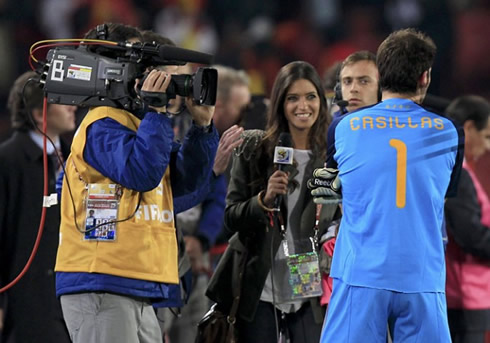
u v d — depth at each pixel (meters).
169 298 16.50
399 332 14.94
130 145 15.03
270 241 17.73
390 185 14.83
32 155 21.27
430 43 15.50
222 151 18.30
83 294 15.27
